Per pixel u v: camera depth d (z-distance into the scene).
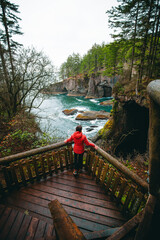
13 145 5.82
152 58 8.84
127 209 2.28
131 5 8.03
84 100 40.75
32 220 2.16
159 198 0.72
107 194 2.79
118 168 2.39
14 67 9.32
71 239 0.74
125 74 11.27
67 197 2.71
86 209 2.46
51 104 33.16
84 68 59.59
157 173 0.70
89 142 3.00
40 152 2.97
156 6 7.62
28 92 10.70
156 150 0.67
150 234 0.87
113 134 10.21
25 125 7.57
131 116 10.05
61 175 3.36
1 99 9.46
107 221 2.25
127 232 0.99
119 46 10.77
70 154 3.51
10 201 2.58
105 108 27.89
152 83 0.70
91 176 3.34
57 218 0.89
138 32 8.80
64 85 62.81
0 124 7.48
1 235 1.94
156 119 0.64
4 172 2.63
